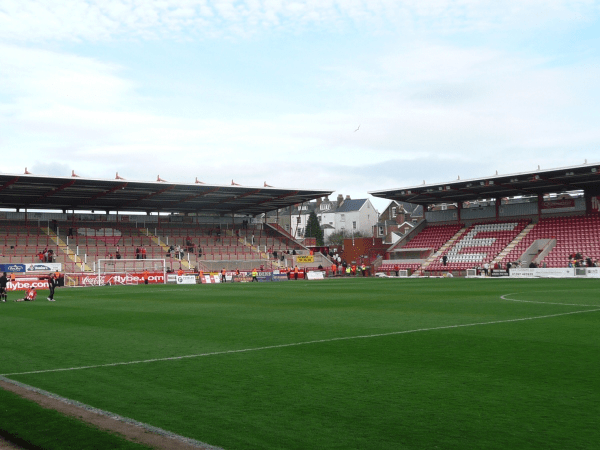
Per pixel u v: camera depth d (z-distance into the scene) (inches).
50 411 296.2
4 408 302.8
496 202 2832.2
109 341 585.9
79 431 261.7
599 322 673.6
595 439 251.9
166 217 3058.6
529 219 2706.7
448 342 530.9
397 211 4640.8
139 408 314.5
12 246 2425.0
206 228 3080.7
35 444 247.0
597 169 2101.4
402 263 2903.5
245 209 3137.3
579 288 1407.5
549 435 257.8
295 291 1489.9
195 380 385.7
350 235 4758.9
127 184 2230.6
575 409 297.4
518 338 548.7
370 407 308.7
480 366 412.8
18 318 857.5
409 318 751.7
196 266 2684.5
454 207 3063.5
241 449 245.3
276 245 3105.3
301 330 644.1
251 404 319.3
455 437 257.1
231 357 474.0
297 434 265.0
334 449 244.7
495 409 299.9
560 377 371.6
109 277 2233.0
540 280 1913.1
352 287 1663.4
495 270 2327.8
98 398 339.6
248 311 908.0
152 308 1002.1
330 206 5265.8
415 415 292.0
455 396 327.9
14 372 426.0
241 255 2901.1
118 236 2773.1
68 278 2161.7
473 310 853.2
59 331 682.8
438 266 2684.5
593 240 2343.8
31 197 2432.3
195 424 282.7
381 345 520.7
